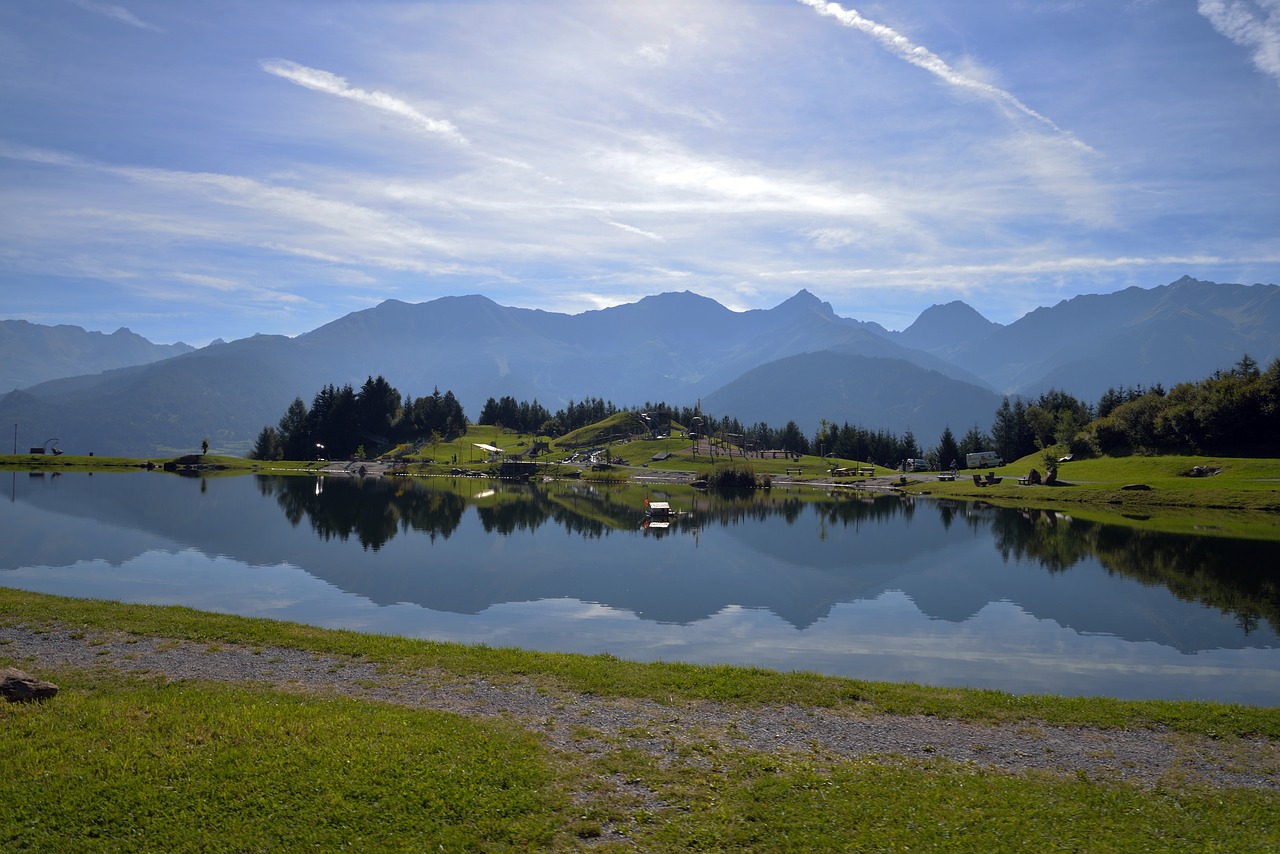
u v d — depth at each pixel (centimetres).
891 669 3266
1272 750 2086
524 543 7331
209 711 2023
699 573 5797
